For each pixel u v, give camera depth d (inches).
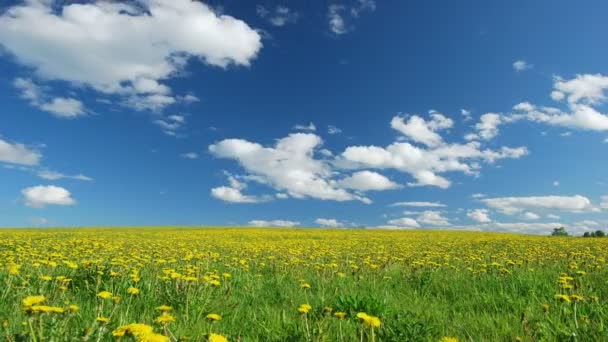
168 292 277.7
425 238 1376.7
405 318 232.5
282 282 378.9
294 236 1456.7
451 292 345.7
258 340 201.9
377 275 431.5
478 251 746.8
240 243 907.4
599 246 884.6
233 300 285.6
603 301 273.9
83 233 1398.9
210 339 163.2
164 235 1341.0
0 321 187.6
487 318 245.8
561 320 235.8
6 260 405.1
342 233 1815.9
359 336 206.8
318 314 243.1
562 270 444.5
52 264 339.3
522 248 816.3
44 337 158.1
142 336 140.8
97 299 261.0
